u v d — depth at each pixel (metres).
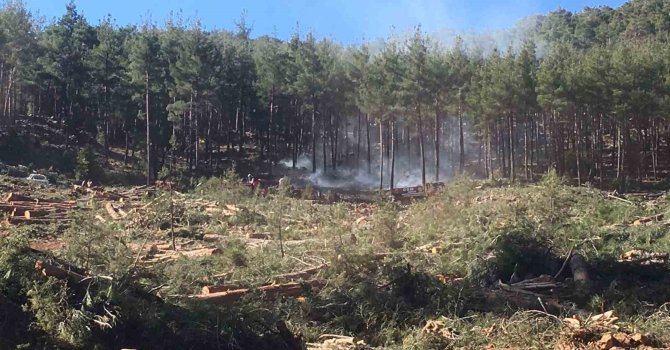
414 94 47.50
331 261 15.86
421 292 14.89
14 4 55.78
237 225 26.02
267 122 59.22
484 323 12.72
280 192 31.39
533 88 45.94
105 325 10.39
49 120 56.78
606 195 31.14
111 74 53.03
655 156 49.31
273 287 14.91
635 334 11.08
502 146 49.06
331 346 11.95
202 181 36.59
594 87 44.53
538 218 21.94
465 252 18.22
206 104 53.44
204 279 15.66
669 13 86.19
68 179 43.12
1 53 50.53
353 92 53.41
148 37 51.91
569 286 16.19
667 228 20.83
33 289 10.45
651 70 45.50
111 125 57.59
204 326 11.26
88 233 14.26
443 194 27.39
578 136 46.53
